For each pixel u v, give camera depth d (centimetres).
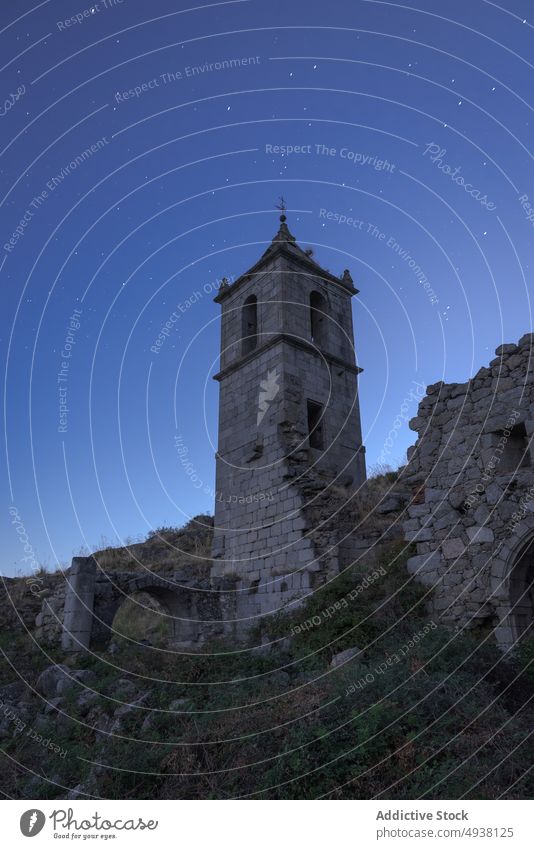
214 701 934
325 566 1638
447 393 1373
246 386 2261
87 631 1538
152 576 1731
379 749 647
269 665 1157
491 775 603
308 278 2412
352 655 1052
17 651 1523
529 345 1236
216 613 1838
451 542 1234
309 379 2195
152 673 1227
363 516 1641
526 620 1116
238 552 2014
